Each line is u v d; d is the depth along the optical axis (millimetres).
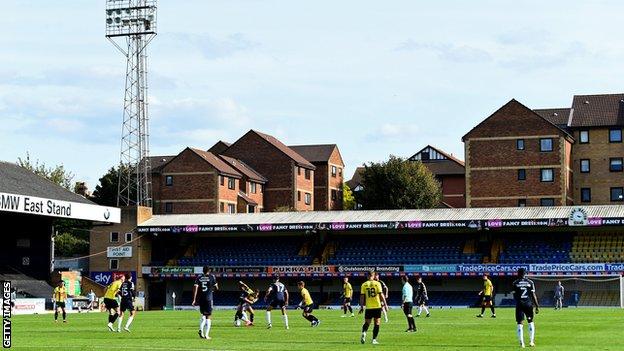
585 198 119312
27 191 84250
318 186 152250
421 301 62781
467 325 50000
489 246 94750
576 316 60562
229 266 96125
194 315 70625
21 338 40406
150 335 42188
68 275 90875
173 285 101500
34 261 89875
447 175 150750
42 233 90938
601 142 119250
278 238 102750
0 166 90000
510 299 89562
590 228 93438
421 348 33750
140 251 100312
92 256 101750
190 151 130750
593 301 84562
